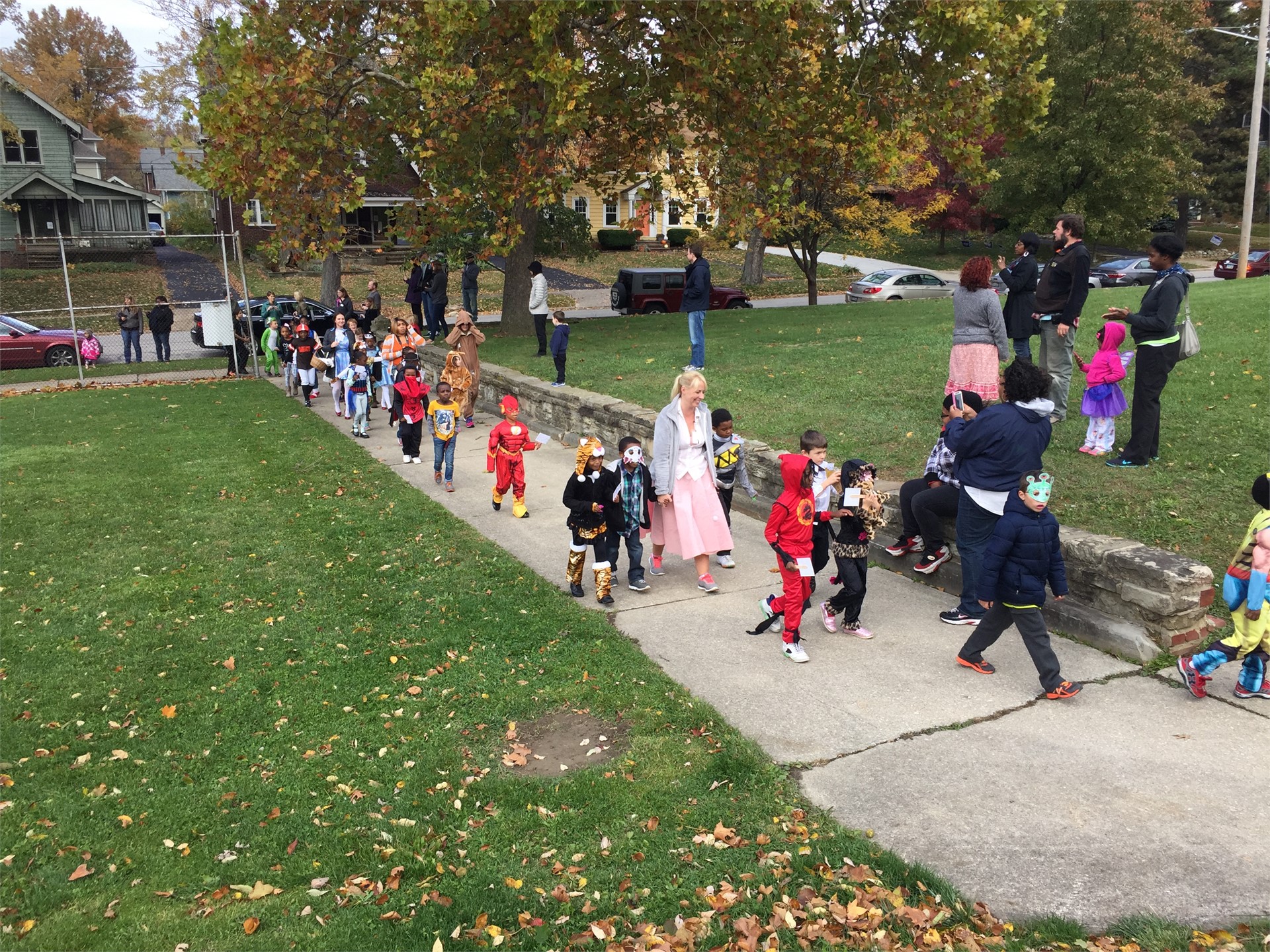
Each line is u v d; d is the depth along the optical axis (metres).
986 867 4.12
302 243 18.25
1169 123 42.31
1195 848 4.15
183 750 5.46
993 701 5.64
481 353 18.33
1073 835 4.30
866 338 16.41
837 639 6.73
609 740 5.41
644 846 4.36
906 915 3.78
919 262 51.03
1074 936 3.65
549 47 15.70
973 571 6.64
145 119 68.62
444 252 22.56
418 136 17.02
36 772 5.23
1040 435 6.30
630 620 7.28
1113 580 6.24
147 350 28.66
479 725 5.64
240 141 16.75
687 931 3.76
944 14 16.08
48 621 7.48
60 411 17.44
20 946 3.84
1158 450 8.58
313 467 12.71
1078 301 8.98
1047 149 41.59
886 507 8.22
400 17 16.80
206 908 4.06
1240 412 9.38
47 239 40.06
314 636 7.06
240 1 18.41
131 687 6.28
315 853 4.43
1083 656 6.17
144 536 9.75
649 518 7.86
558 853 4.35
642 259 51.88
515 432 10.07
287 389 19.50
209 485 11.80
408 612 7.46
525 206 20.53
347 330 16.12
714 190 19.33
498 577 8.20
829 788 4.80
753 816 4.56
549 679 6.19
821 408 11.57
